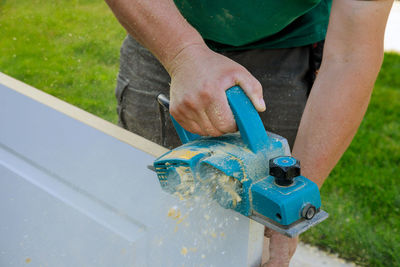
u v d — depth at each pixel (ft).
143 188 3.59
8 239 5.41
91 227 4.14
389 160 9.45
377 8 3.63
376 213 7.95
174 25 3.31
